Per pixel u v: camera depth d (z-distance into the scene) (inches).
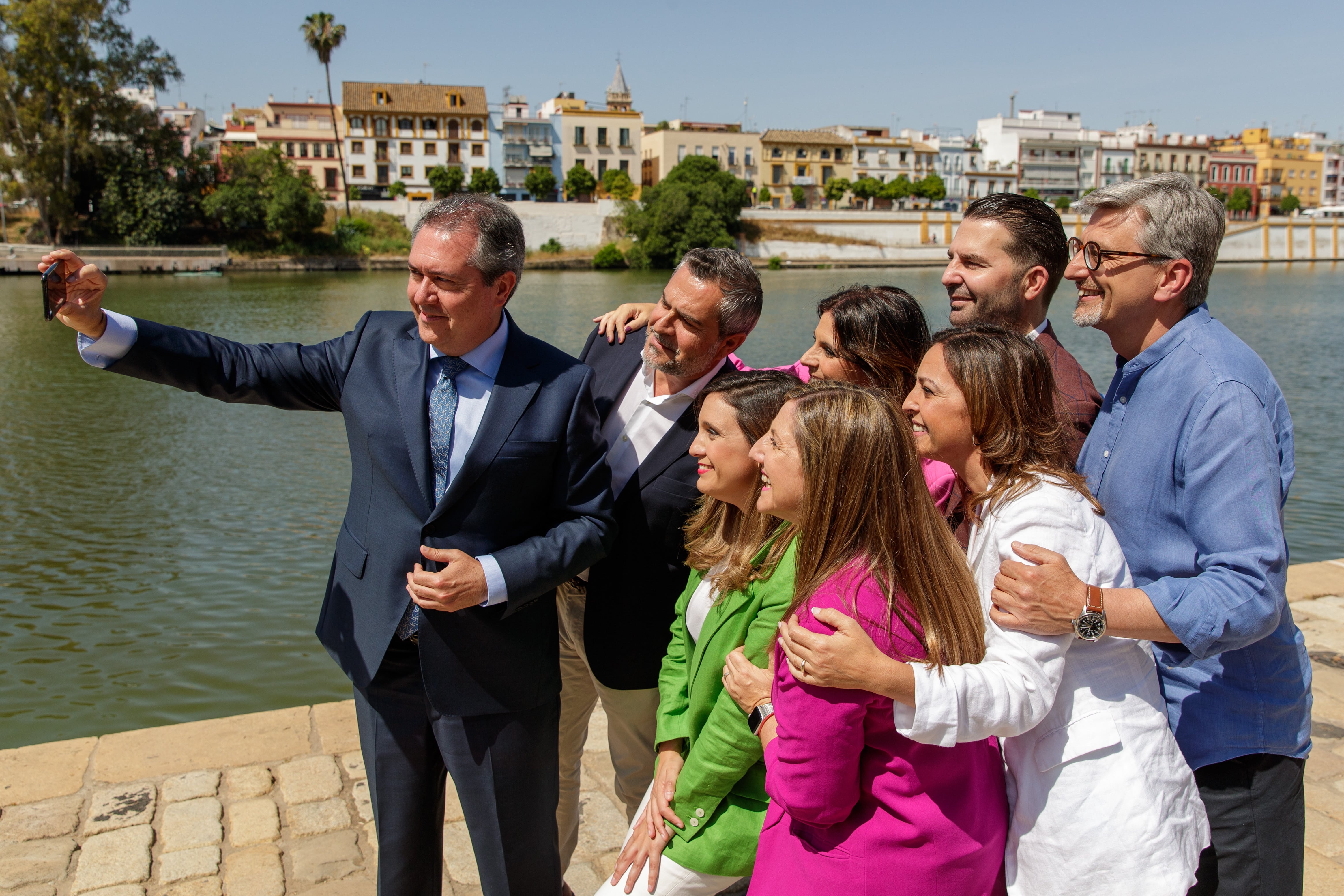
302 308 1172.5
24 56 1665.8
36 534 353.4
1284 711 77.4
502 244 85.4
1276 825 77.8
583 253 2214.6
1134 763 68.7
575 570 89.9
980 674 64.4
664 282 1708.9
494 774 91.0
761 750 78.2
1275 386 78.3
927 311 1122.0
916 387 76.9
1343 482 446.0
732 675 77.9
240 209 1882.4
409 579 83.3
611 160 2704.2
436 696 88.7
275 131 2460.6
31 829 122.1
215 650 262.5
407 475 89.4
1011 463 72.2
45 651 260.7
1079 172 3516.2
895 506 66.5
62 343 856.9
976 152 3336.6
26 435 514.0
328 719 151.0
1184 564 77.4
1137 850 67.0
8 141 1706.4
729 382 87.9
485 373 90.7
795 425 69.6
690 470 104.3
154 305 1195.3
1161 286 79.2
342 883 113.2
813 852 67.9
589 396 94.7
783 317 1128.2
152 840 120.3
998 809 70.8
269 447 492.7
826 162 3014.3
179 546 342.6
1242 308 1286.9
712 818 81.6
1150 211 78.4
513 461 88.7
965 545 83.3
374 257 1973.4
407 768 91.7
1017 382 71.8
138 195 1796.3
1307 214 3211.1
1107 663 70.0
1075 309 86.0
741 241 2309.3
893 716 64.6
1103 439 84.7
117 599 295.9
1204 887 79.7
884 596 65.6
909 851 65.7
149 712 230.7
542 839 94.9
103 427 534.3
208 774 135.3
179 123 2723.9
